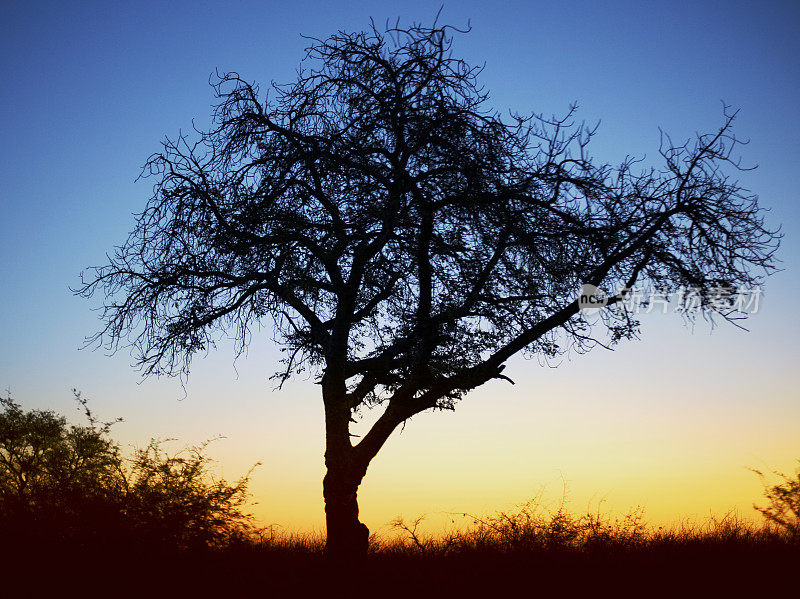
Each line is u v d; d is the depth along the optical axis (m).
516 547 12.95
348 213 13.46
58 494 11.96
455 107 12.97
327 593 11.92
